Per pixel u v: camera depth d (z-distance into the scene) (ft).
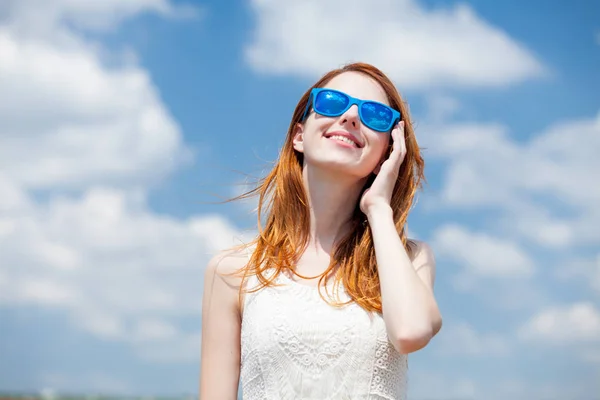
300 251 10.70
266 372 9.82
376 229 10.16
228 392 10.53
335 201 10.81
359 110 10.56
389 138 11.15
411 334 9.21
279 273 10.39
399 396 9.95
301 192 10.95
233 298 10.67
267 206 11.43
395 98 11.23
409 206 11.05
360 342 9.71
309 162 10.77
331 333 9.71
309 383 9.61
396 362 9.93
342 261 10.48
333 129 10.59
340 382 9.62
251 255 10.86
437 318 9.62
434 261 10.92
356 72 11.34
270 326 9.86
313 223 10.87
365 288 10.11
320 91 10.69
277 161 11.56
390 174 10.61
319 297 10.03
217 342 10.65
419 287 9.59
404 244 10.81
